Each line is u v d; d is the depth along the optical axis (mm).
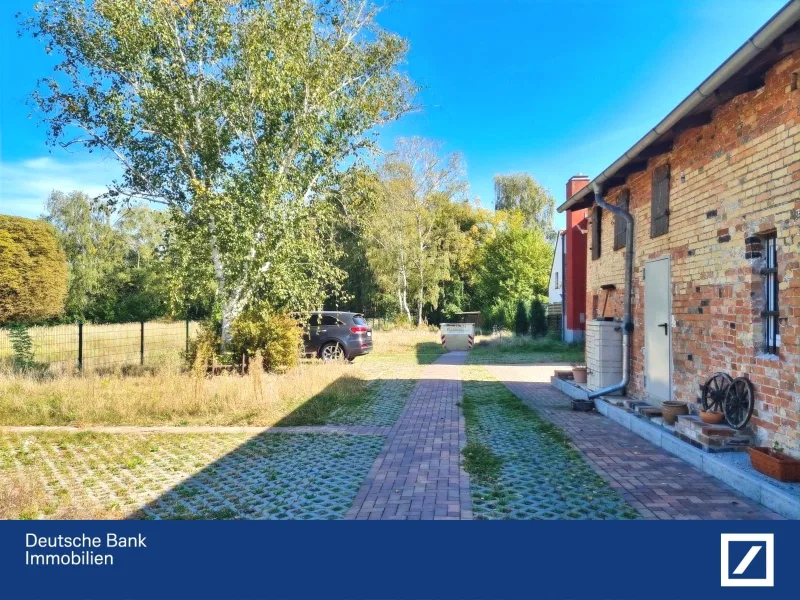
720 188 5840
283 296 12625
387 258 37438
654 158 7660
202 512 4488
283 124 12844
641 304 8250
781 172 4750
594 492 4668
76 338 18312
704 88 4906
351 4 13320
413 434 7180
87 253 44438
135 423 7996
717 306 5906
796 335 4520
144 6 11664
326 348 16391
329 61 12906
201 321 15000
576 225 24500
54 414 8352
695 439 5559
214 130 12492
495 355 20203
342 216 15648
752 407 5191
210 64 12508
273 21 12227
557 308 28141
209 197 11922
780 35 4090
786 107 4676
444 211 43156
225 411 8547
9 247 25938
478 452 6090
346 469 5609
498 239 38781
